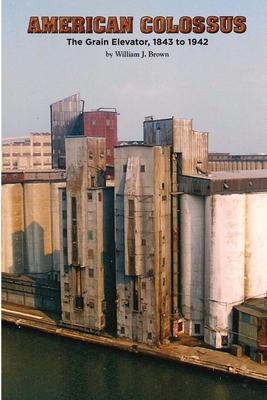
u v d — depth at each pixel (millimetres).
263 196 59969
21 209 86125
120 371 54156
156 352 56875
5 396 48281
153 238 56312
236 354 55625
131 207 56312
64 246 64125
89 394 49125
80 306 64062
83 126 102312
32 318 69438
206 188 57406
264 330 53719
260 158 102125
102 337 61656
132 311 59156
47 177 88938
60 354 58594
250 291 60312
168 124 60500
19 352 59219
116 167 58281
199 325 61438
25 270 87062
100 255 61531
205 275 59562
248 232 59438
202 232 60094
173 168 60688
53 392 49344
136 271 57031
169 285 61344
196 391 49625
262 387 49812
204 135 65438
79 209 60844
